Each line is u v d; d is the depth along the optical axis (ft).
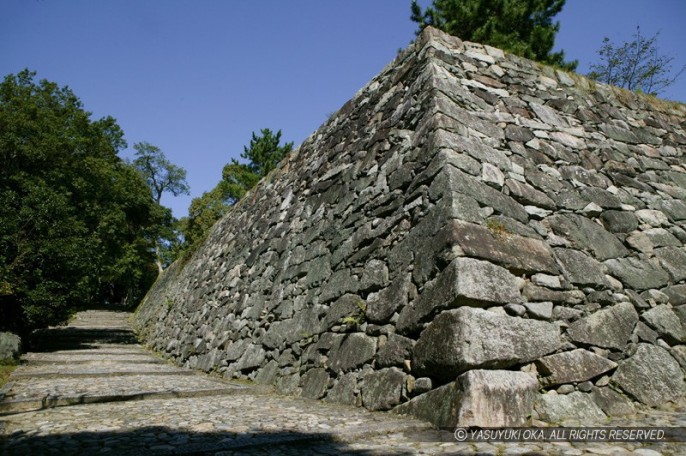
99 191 44.19
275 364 16.25
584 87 18.76
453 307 9.29
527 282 10.57
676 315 12.01
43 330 39.88
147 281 101.65
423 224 11.75
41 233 27.55
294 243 19.99
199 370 22.47
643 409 9.52
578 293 11.14
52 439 7.78
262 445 7.32
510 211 12.14
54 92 50.39
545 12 28.12
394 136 15.88
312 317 15.37
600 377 9.81
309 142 25.68
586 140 16.56
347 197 17.15
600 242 13.05
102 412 10.48
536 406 8.55
